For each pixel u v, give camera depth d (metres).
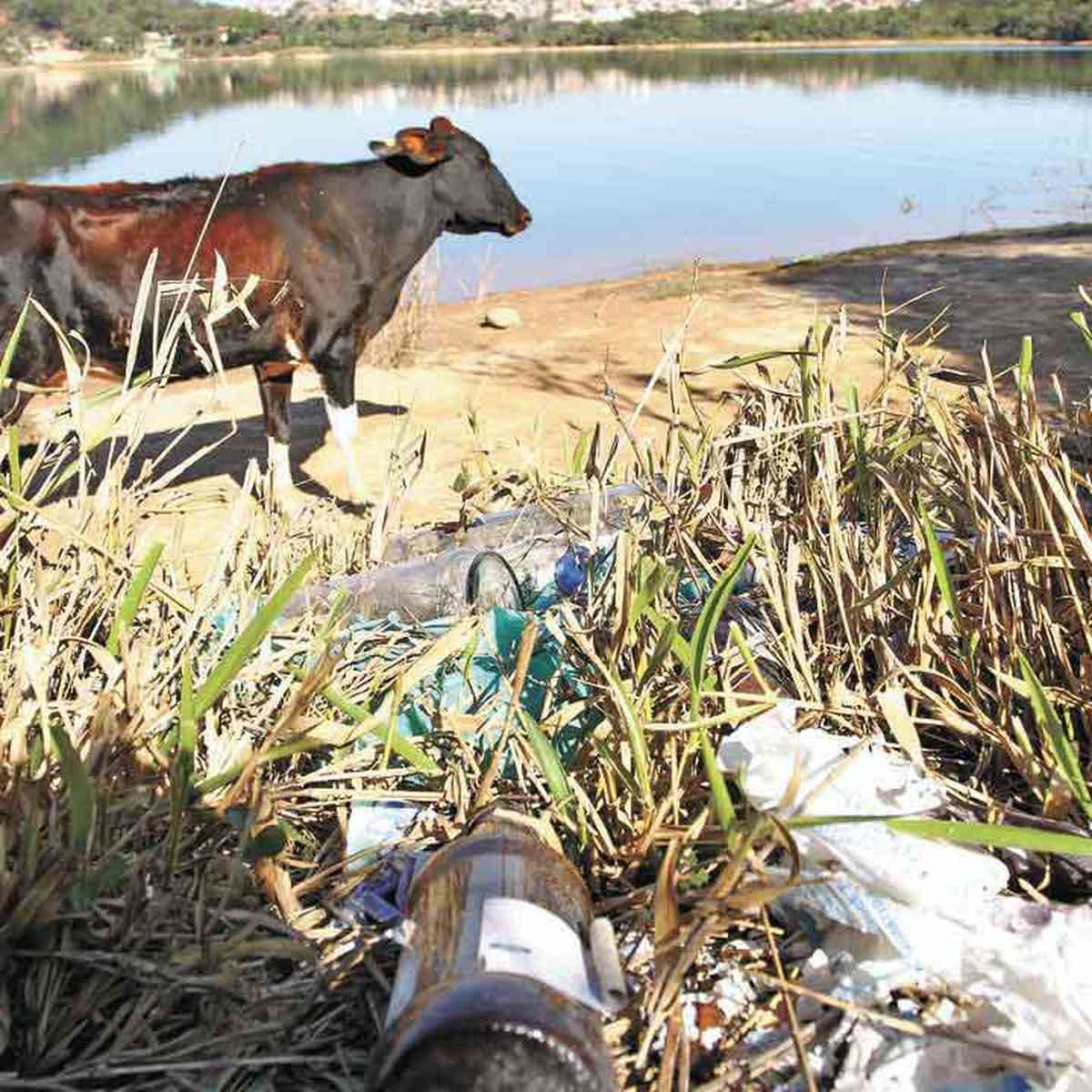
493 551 2.10
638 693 1.55
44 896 1.20
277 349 3.35
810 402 2.02
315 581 2.12
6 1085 1.17
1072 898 1.37
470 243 8.59
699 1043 1.23
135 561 1.79
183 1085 1.20
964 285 5.87
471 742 1.64
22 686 1.45
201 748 1.57
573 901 1.25
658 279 6.79
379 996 1.30
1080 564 1.62
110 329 3.13
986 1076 1.16
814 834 1.29
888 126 15.68
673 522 1.77
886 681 1.59
